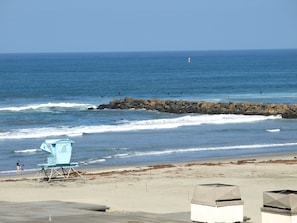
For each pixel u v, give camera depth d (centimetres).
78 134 11719
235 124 13375
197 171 7312
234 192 3431
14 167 8319
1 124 13538
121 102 16662
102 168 7962
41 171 7400
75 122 13912
